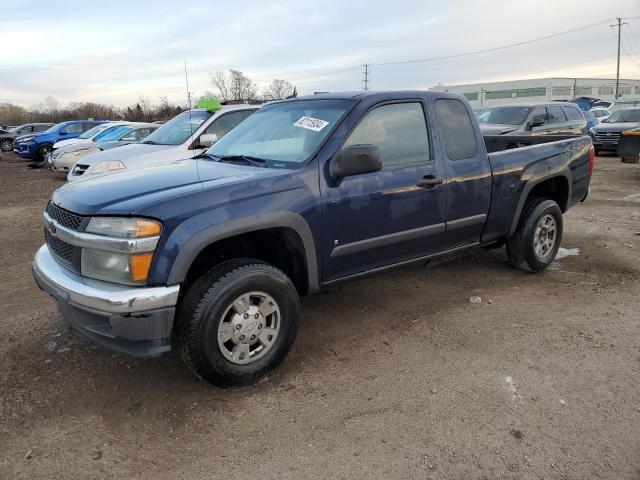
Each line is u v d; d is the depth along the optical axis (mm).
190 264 3100
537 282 5332
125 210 3051
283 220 3441
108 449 2852
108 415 3162
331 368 3668
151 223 3016
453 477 2602
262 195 3396
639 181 12391
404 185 4074
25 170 19109
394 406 3188
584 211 8938
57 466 2719
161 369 3678
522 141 6398
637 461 2701
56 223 3424
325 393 3354
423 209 4234
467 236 4754
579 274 5566
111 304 2949
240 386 3410
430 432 2934
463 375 3518
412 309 4680
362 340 4094
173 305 3055
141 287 3018
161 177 3623
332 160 3744
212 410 3201
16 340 4141
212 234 3152
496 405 3170
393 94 4188
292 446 2855
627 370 3547
